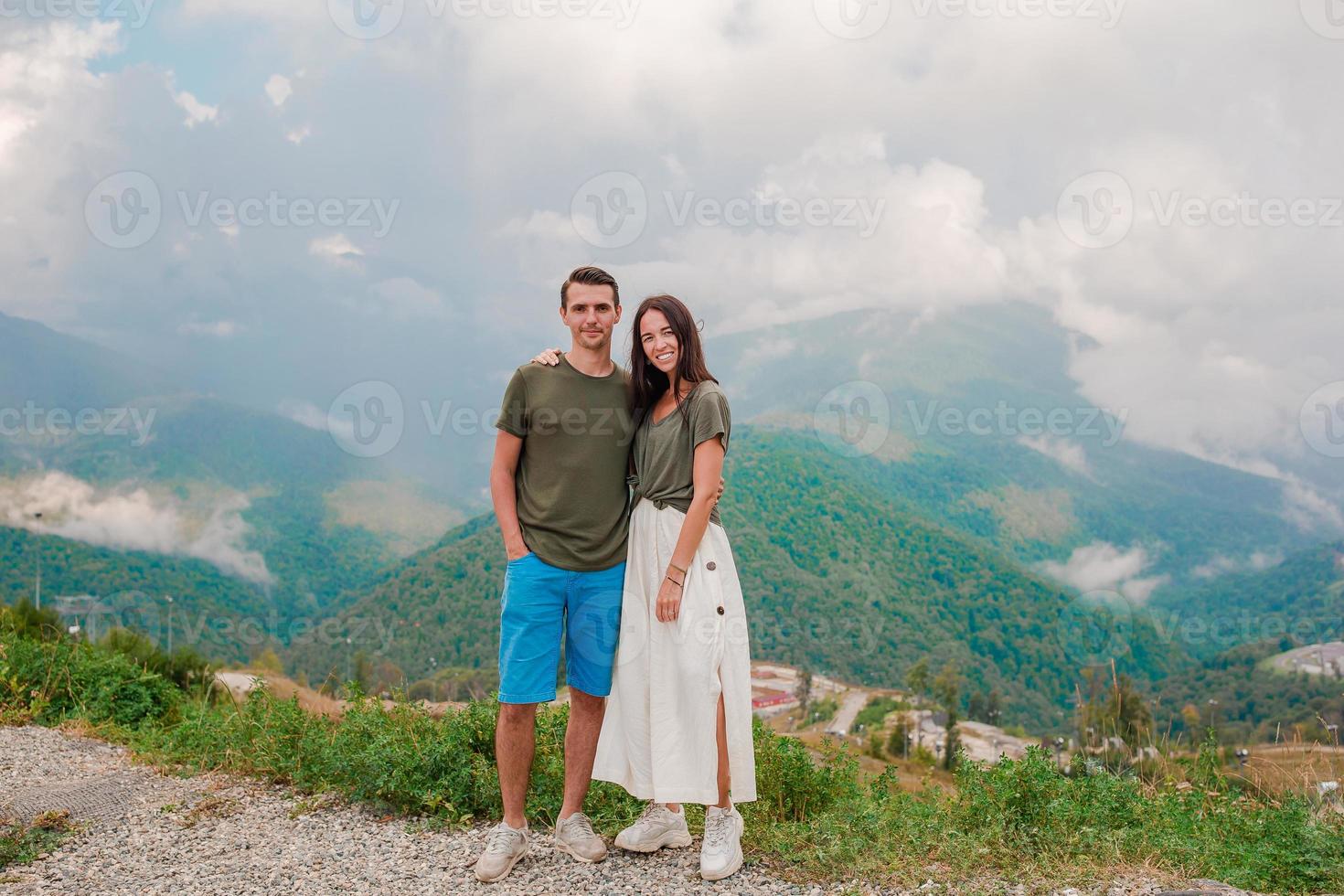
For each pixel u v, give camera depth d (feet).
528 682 12.09
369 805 14.96
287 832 13.79
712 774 11.76
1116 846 11.74
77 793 15.74
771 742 15.14
